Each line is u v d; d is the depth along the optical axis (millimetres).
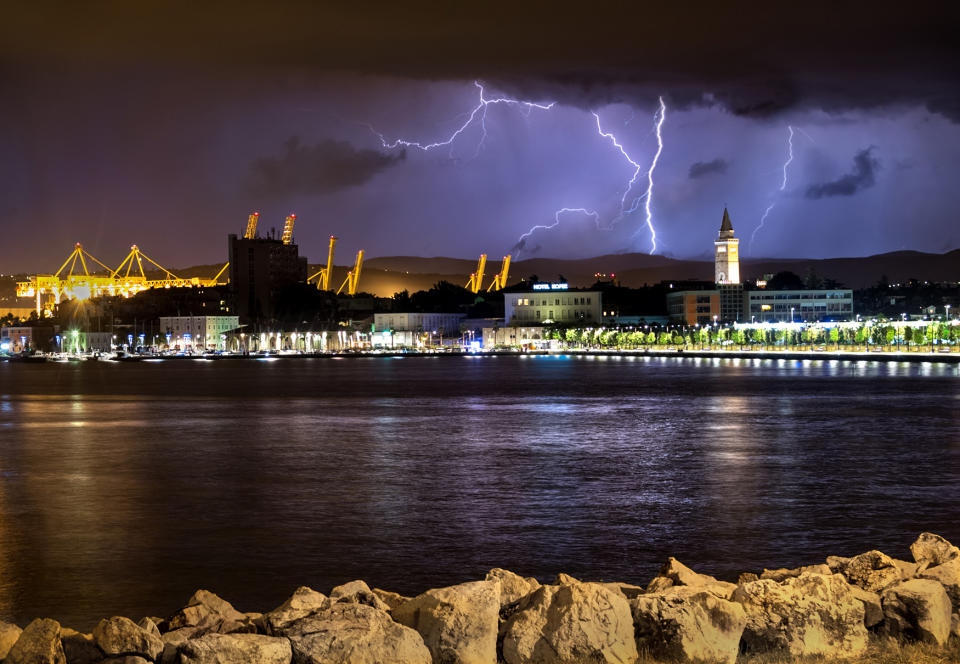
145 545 38406
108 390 169750
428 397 134875
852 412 98188
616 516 43094
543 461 63062
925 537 20359
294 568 34500
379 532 40344
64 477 58344
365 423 94500
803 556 35219
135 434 86125
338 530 40906
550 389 148500
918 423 85938
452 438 78688
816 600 16703
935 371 185375
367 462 63812
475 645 16250
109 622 16391
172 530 41375
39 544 38750
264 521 43156
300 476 57531
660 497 47969
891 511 43500
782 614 16578
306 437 81125
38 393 163500
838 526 40312
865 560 19359
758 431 80875
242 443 77000
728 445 70875
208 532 40844
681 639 16188
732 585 19109
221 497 49969
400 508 46000
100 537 40062
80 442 79625
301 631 16031
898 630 16922
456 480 54938
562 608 16469
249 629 17016
